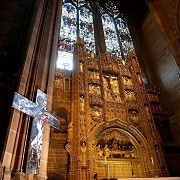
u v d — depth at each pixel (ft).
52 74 39.78
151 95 65.51
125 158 49.98
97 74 59.21
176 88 61.46
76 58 57.36
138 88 58.90
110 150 50.75
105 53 65.98
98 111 51.47
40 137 30.63
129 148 52.75
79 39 61.77
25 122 29.01
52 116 35.53
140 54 79.56
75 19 77.66
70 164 41.37
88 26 78.23
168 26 62.64
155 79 72.49
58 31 48.29
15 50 38.83
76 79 53.11
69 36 70.13
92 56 62.85
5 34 40.93
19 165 25.79
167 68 67.41
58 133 47.44
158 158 47.34
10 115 27.73
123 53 76.13
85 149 42.50
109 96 56.65
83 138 43.62
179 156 54.54
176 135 57.93
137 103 57.06
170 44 60.29
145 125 52.54
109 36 80.59
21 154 26.61
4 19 43.24
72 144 43.65
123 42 81.41
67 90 54.08
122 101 56.54
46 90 36.37
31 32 37.96
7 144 25.31
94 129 47.70
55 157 44.06
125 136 52.60
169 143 56.13
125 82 61.52
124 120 52.39
